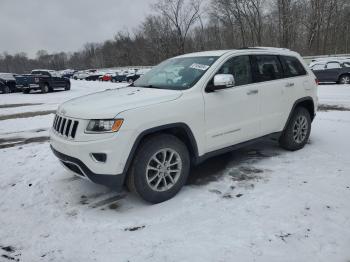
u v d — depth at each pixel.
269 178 4.42
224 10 48.47
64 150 3.71
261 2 46.03
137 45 72.88
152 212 3.67
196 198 3.95
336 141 6.02
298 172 4.57
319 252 2.83
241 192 4.04
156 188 3.83
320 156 5.21
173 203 3.85
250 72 4.77
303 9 44.00
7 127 9.54
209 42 55.97
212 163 5.12
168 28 54.44
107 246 3.09
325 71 18.12
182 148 3.97
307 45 44.97
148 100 3.78
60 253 3.02
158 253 2.93
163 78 4.63
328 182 4.19
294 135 5.47
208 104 4.16
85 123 3.54
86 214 3.72
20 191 4.45
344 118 8.24
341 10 43.09
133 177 3.70
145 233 3.26
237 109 4.49
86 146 3.48
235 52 4.68
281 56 5.34
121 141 3.47
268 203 3.71
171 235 3.20
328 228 3.17
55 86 23.89
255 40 48.69
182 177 4.03
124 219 3.56
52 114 11.88
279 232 3.15
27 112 12.84
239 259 2.79
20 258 2.97
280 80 5.12
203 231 3.24
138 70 41.09
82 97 4.45
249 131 4.71
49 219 3.66
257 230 3.20
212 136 4.25
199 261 2.79
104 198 4.11
